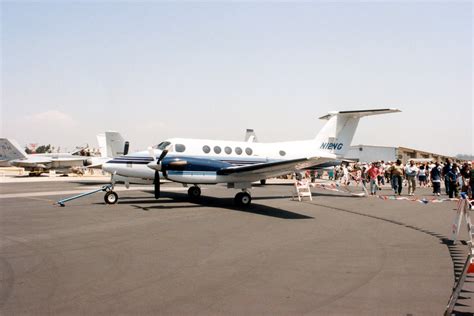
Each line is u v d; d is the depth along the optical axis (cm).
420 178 3011
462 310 452
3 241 837
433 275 596
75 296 489
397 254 737
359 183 3603
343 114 2028
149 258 691
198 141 1692
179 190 2377
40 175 4738
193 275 587
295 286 538
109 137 2972
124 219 1161
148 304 464
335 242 848
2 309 443
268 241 852
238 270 617
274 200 1808
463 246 816
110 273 594
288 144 1930
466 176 1741
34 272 597
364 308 457
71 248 770
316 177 4900
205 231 971
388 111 1891
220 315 433
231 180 1496
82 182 3269
